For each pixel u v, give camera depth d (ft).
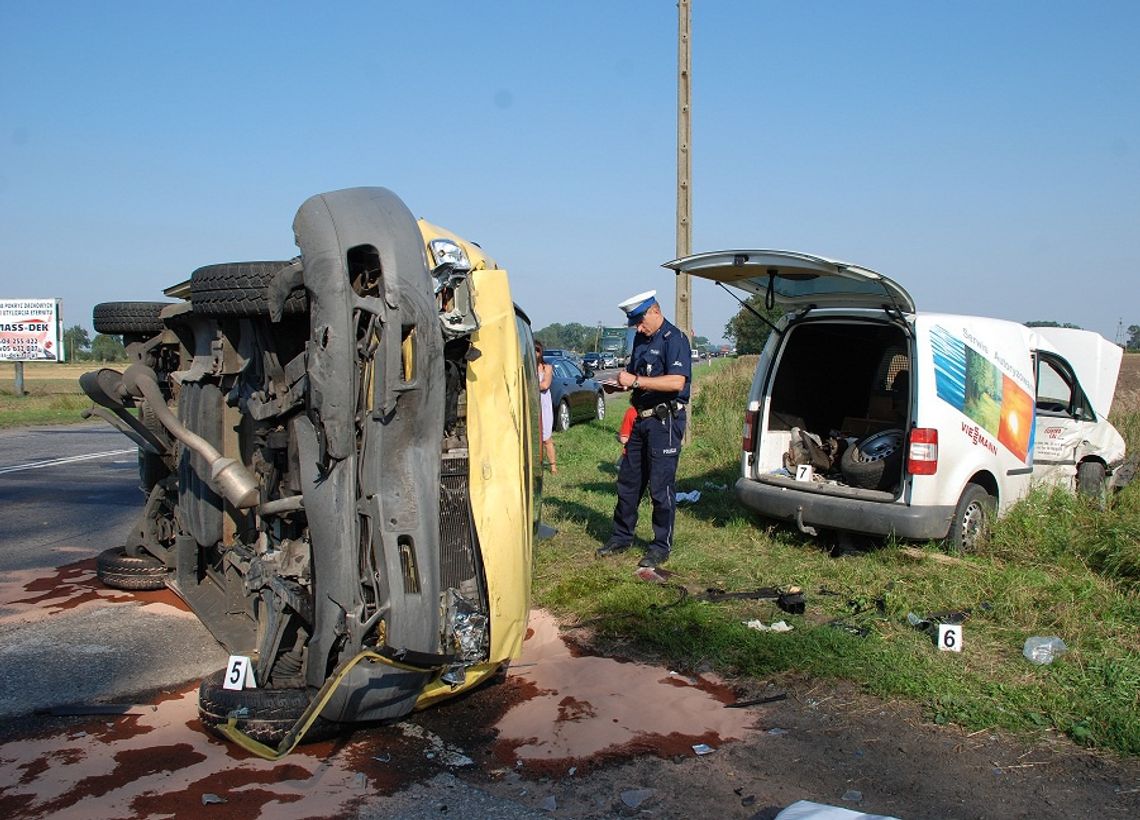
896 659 16.58
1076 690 15.30
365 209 12.21
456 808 11.64
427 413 12.38
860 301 24.25
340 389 11.76
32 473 41.04
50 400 90.12
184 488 17.76
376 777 12.41
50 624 18.71
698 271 23.89
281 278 12.82
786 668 16.42
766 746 13.61
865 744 13.71
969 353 24.12
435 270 12.92
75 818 11.09
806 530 24.47
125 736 13.50
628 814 11.62
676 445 23.02
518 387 14.44
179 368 19.07
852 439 26.45
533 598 20.59
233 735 12.20
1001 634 18.13
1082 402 30.25
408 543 12.28
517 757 13.12
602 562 23.57
